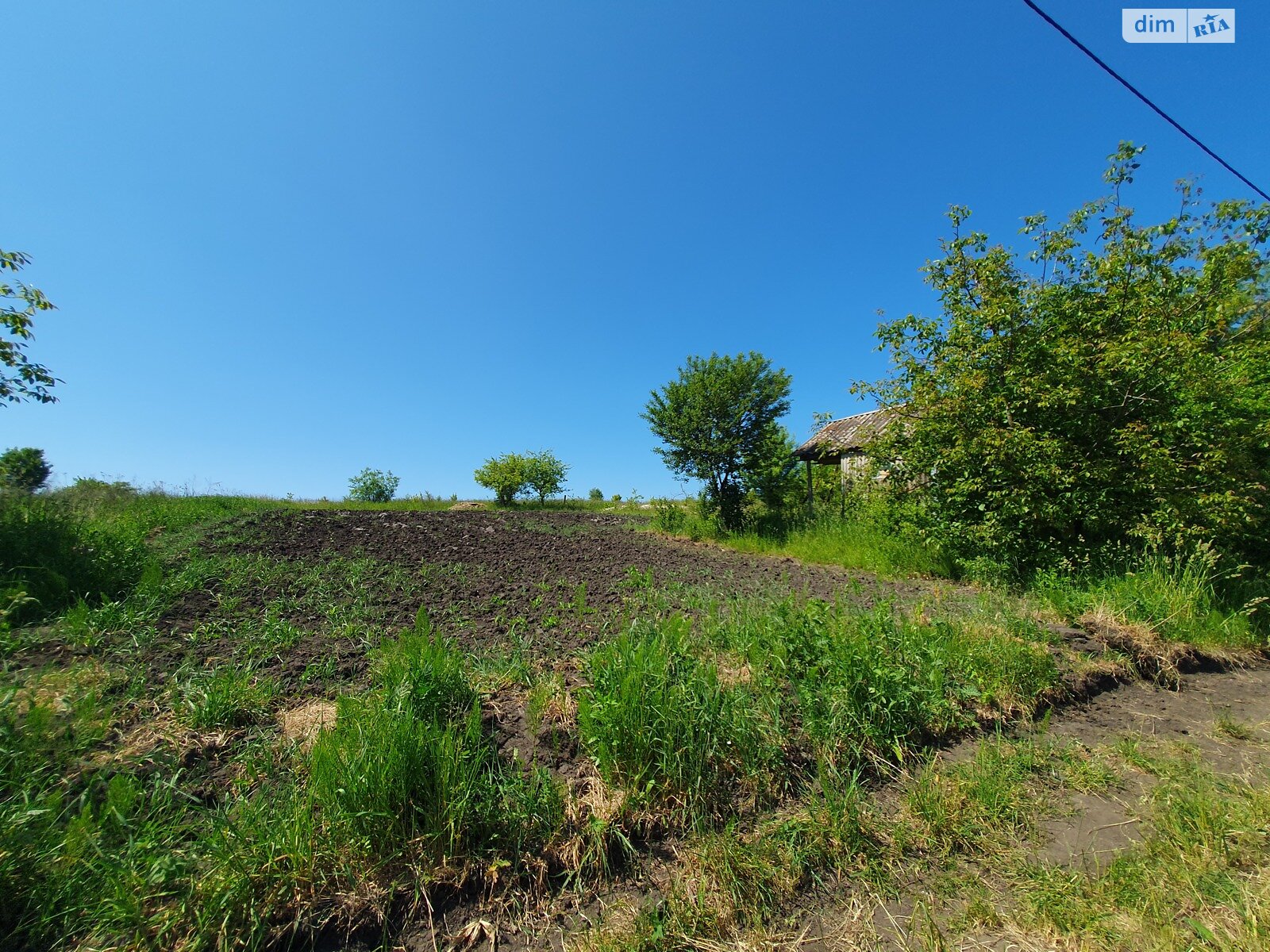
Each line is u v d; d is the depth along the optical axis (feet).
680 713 10.46
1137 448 23.48
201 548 26.45
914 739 12.05
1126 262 26.99
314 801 8.42
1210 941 7.08
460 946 7.27
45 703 9.95
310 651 15.24
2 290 22.53
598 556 35.86
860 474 37.50
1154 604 19.43
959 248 29.30
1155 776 11.37
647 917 7.56
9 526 19.99
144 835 7.52
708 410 49.88
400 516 51.72
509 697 12.48
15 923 6.58
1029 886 8.23
